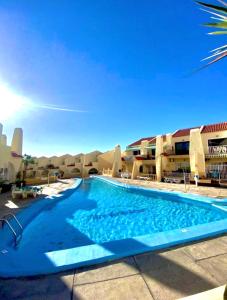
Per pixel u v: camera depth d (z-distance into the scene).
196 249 5.16
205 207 12.89
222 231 6.23
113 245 5.35
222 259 4.61
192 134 21.48
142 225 10.83
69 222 11.65
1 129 20.41
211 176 22.16
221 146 22.84
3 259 4.93
